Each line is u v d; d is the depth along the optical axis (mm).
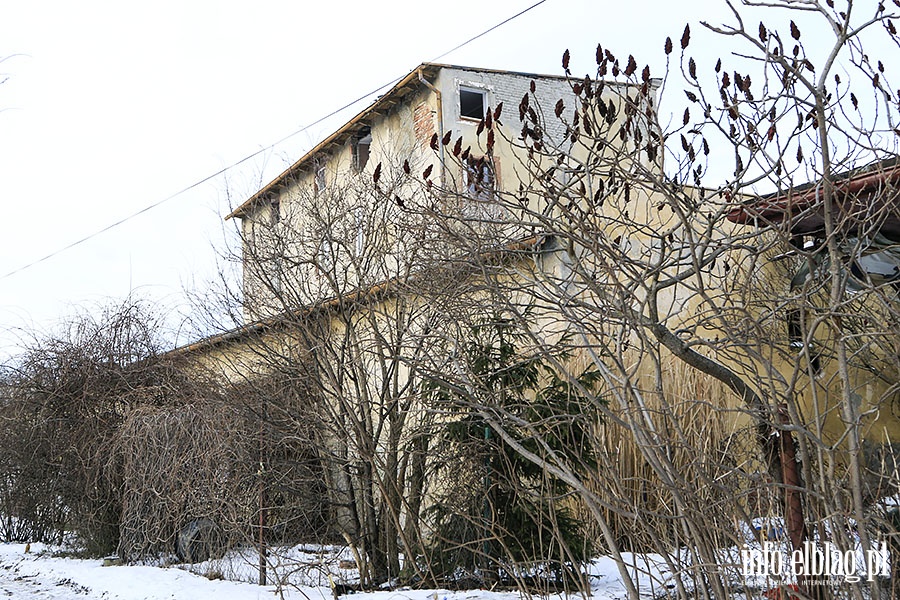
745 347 4879
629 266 5320
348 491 9430
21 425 13930
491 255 6785
